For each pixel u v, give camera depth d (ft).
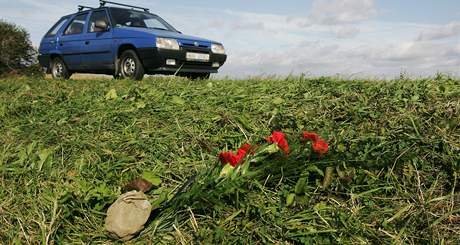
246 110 4.00
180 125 3.73
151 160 3.20
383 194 2.61
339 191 2.64
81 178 3.04
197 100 4.43
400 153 2.80
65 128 3.88
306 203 2.53
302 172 2.64
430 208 2.43
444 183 2.63
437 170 2.73
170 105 4.28
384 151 2.88
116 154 3.31
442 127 3.16
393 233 2.31
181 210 2.55
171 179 2.96
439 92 3.92
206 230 2.42
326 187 2.59
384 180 2.68
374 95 4.03
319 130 3.35
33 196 2.85
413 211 2.43
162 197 2.60
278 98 4.17
